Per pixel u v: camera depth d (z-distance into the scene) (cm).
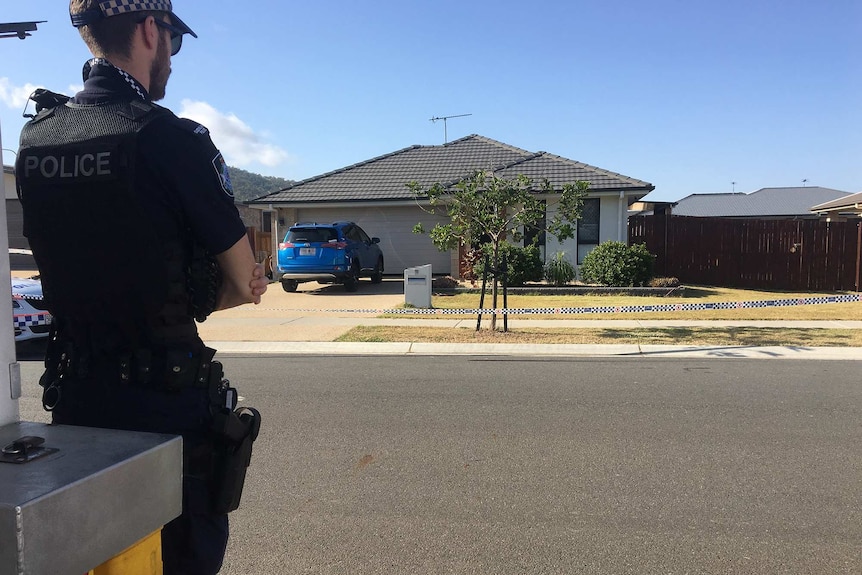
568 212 1007
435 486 413
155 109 174
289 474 434
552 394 643
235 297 193
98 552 135
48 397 188
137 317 175
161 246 171
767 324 1115
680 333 1020
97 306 176
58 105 186
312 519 367
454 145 2336
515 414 572
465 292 1584
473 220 1023
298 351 906
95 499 133
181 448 160
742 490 404
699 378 714
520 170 1911
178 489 160
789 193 5188
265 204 2027
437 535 348
